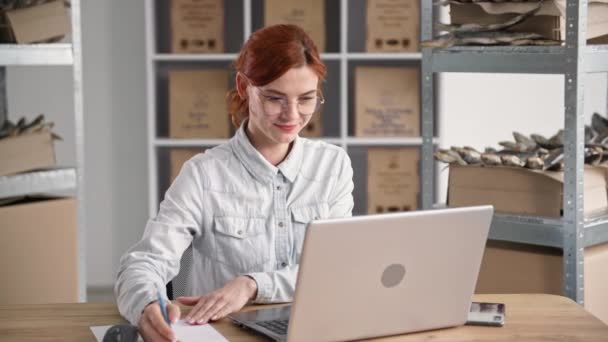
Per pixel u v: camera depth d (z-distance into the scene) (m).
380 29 4.86
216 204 2.38
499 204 2.91
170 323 1.92
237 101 2.44
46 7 3.61
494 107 5.28
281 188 2.42
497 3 2.86
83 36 5.15
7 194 3.48
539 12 2.77
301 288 1.78
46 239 3.57
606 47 2.78
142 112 5.21
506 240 2.94
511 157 2.86
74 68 3.66
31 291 3.53
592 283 2.82
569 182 2.73
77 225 3.69
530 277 2.87
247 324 1.98
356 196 5.03
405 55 4.83
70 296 3.66
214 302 2.08
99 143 5.22
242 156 2.40
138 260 2.20
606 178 2.95
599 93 5.26
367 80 4.91
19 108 5.16
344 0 4.81
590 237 2.78
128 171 5.24
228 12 5.02
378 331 1.91
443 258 1.91
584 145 2.96
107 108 5.20
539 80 5.25
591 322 2.06
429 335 1.96
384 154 4.93
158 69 5.02
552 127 5.29
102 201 5.25
